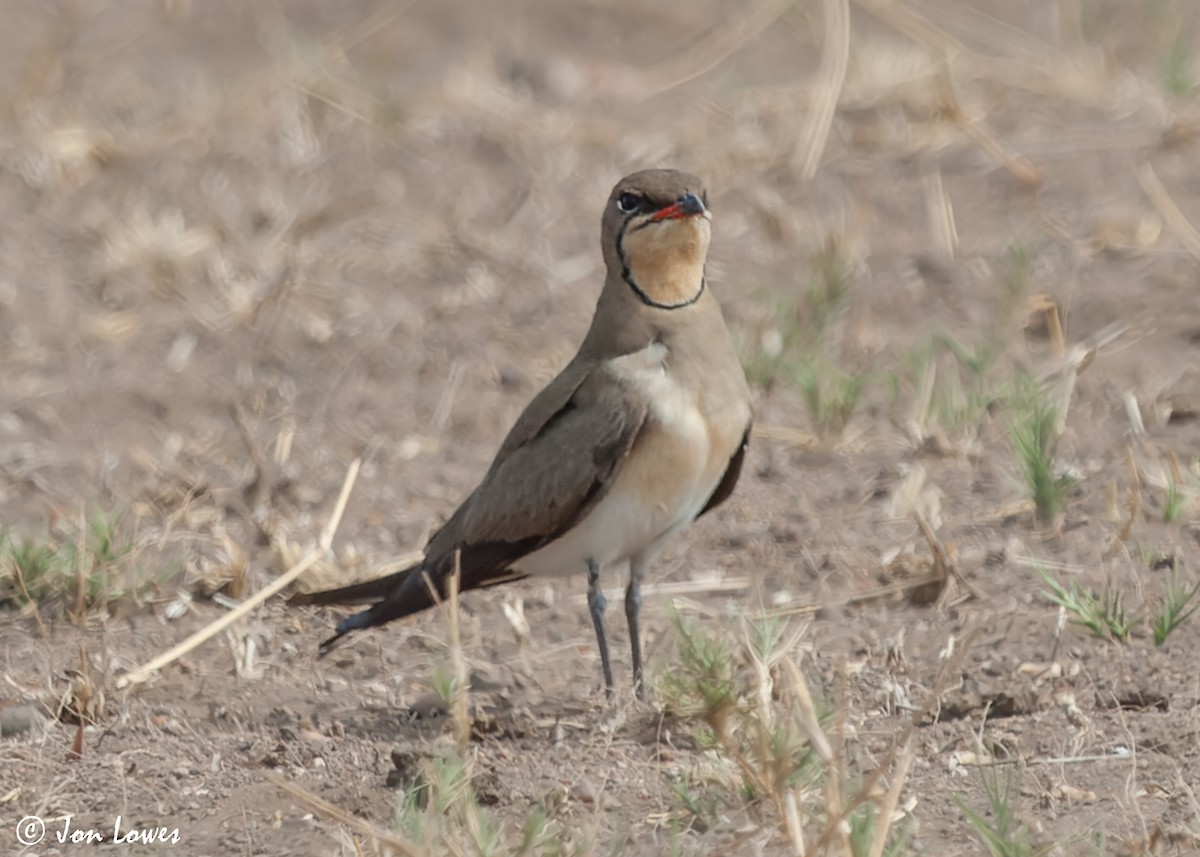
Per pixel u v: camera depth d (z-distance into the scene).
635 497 10.09
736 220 17.03
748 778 8.45
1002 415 13.66
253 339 15.34
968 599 11.12
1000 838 7.84
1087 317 15.05
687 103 19.77
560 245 16.78
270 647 11.06
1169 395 13.74
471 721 9.70
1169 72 18.97
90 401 14.46
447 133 18.81
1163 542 11.61
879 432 13.65
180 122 19.14
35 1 23.16
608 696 10.05
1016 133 18.45
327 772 9.45
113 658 10.88
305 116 19.09
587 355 10.34
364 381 14.70
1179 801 8.49
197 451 13.70
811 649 10.50
